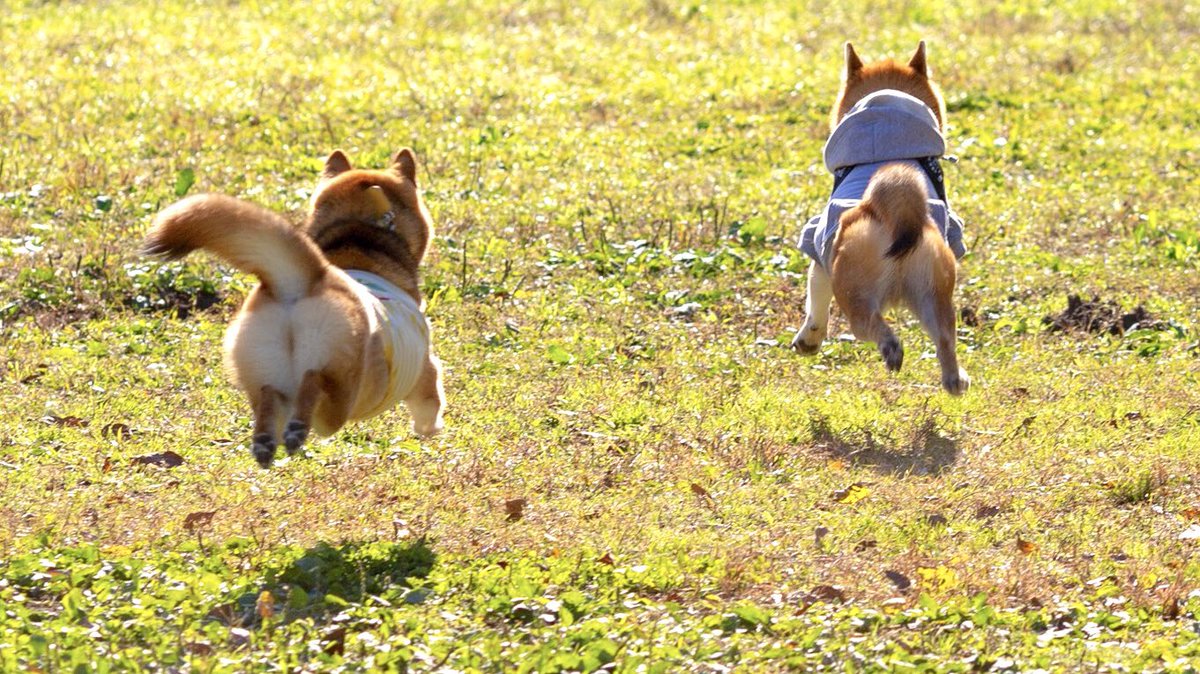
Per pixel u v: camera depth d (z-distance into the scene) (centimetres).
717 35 3134
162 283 1459
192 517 874
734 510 948
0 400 1131
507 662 691
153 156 2002
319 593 779
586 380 1239
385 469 999
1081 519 959
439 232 1689
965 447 1107
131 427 1084
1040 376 1286
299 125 2198
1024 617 787
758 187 1953
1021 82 2709
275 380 782
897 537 913
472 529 884
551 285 1532
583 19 3256
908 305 1098
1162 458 1074
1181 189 2055
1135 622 788
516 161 2080
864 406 1188
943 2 3597
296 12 3192
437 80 2569
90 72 2520
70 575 774
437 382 944
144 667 667
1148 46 3089
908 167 1095
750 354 1341
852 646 729
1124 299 1525
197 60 2667
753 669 700
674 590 814
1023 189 2023
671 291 1512
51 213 1698
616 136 2253
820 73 2753
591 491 980
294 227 782
